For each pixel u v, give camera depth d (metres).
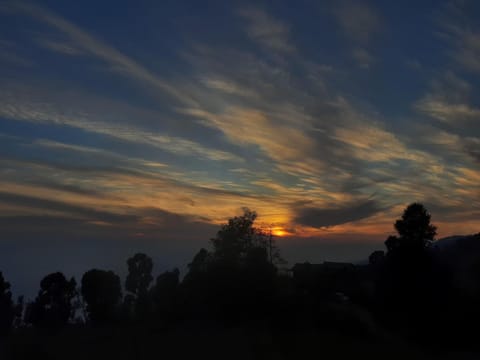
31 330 16.91
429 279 25.38
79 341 14.52
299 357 14.27
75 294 45.09
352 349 15.69
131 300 43.19
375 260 36.53
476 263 27.45
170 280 29.48
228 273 20.39
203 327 16.66
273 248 22.97
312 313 19.17
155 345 14.08
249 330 15.84
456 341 22.08
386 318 23.94
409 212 27.66
